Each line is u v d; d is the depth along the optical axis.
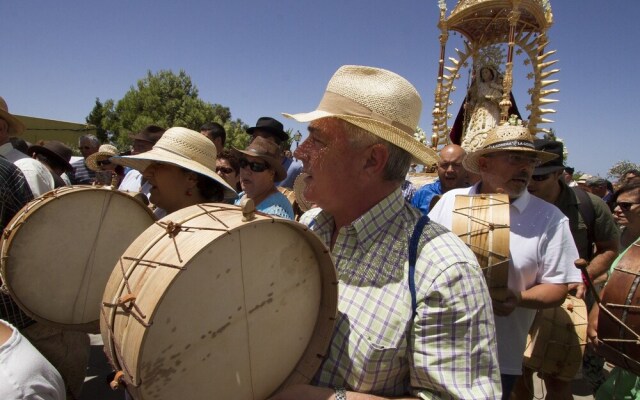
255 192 3.17
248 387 1.24
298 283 1.31
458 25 8.48
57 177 5.27
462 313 1.17
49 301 2.23
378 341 1.26
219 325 1.13
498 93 8.17
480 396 1.13
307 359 1.36
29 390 1.12
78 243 2.28
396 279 1.30
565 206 3.61
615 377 2.39
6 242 2.10
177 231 1.15
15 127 3.73
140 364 0.99
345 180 1.43
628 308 1.83
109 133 43.84
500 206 2.34
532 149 2.51
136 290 1.05
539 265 2.52
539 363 2.95
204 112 40.53
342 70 1.47
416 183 6.42
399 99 1.38
